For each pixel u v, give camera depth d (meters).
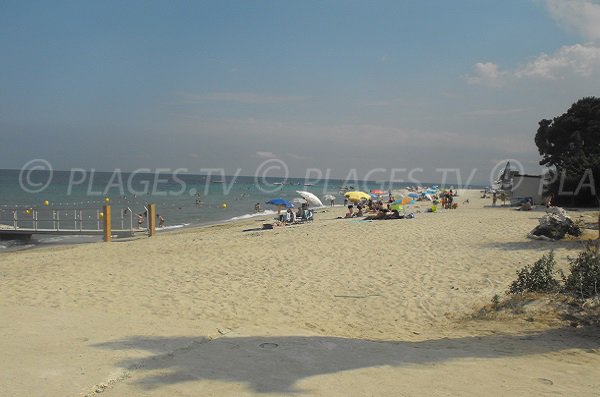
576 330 6.25
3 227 24.62
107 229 21.67
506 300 7.73
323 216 30.92
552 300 7.38
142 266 12.32
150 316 7.36
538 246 12.84
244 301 8.42
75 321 6.03
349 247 14.23
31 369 3.96
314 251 13.70
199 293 9.04
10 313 6.49
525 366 4.72
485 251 12.59
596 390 4.05
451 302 8.08
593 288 7.52
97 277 10.88
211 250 14.66
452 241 14.78
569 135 46.38
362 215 28.38
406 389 3.83
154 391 3.57
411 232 17.39
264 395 3.54
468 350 5.38
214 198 65.69
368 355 4.80
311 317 7.48
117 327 5.71
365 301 8.35
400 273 10.45
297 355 4.66
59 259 14.50
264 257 12.98
